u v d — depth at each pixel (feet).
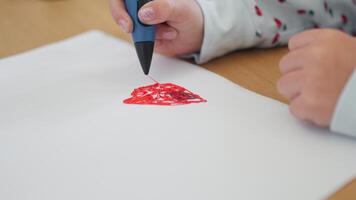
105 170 0.84
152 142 0.90
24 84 1.15
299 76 0.92
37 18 1.58
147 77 1.15
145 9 1.10
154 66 1.20
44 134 0.95
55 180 0.83
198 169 0.83
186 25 1.19
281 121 0.94
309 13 1.36
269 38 1.30
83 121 0.98
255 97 1.03
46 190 0.81
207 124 0.94
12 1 1.76
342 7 1.39
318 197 0.76
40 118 1.00
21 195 0.80
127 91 1.09
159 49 1.24
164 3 1.12
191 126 0.94
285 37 1.32
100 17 1.55
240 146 0.87
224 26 1.23
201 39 1.23
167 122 0.96
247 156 0.85
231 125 0.93
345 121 0.86
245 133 0.91
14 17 1.60
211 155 0.86
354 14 1.40
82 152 0.89
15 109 1.04
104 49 1.30
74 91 1.10
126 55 1.26
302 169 0.81
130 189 0.80
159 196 0.78
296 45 0.97
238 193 0.78
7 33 1.47
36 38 1.42
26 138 0.94
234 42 1.27
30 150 0.91
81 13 1.60
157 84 1.11
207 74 1.14
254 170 0.82
